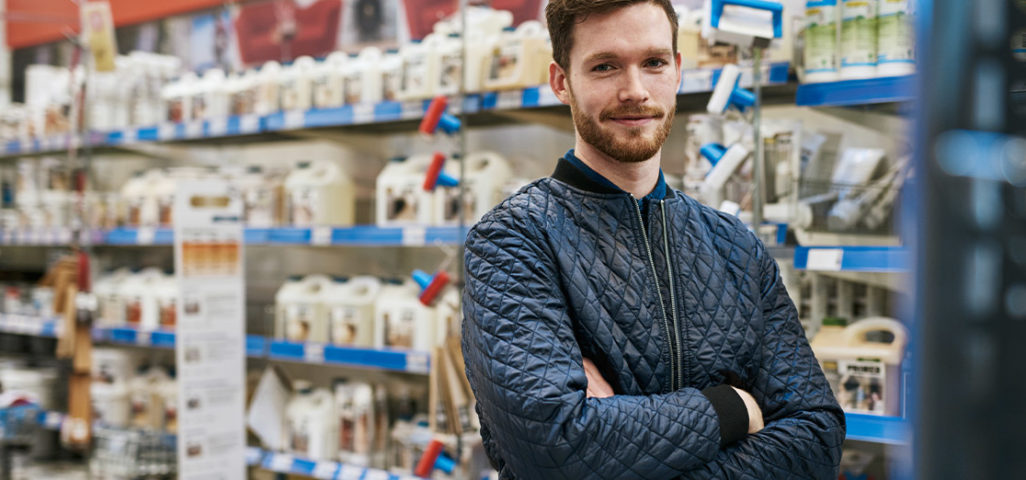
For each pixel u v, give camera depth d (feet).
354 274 11.94
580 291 3.83
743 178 7.11
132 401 12.64
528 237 3.86
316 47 12.37
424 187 8.55
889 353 6.47
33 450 13.70
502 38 8.78
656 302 3.93
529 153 10.39
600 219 3.98
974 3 0.94
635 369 3.86
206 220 9.64
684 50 7.55
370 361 9.75
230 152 13.55
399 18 11.43
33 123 14.03
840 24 6.70
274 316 11.38
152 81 12.59
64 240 13.32
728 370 3.99
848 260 6.38
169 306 11.98
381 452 10.25
